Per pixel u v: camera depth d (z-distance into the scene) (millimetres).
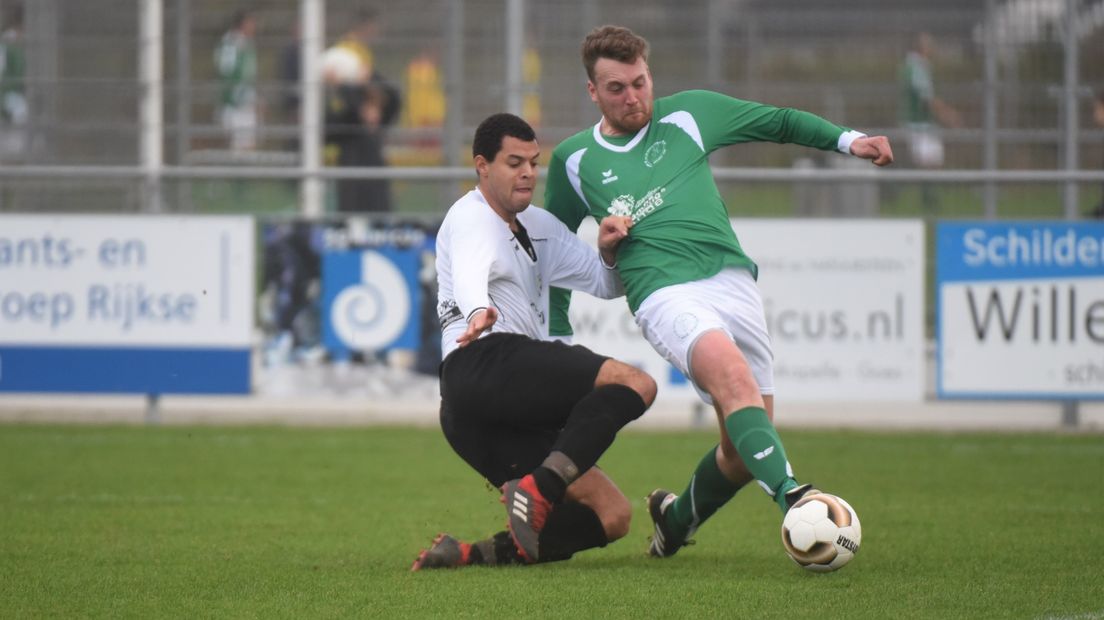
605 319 35375
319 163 46625
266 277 36219
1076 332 34969
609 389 17828
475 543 19297
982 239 35000
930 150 50125
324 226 36156
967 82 51125
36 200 40000
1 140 49188
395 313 36250
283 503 25516
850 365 35219
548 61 50594
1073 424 36938
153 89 45438
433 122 50625
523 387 18031
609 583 17750
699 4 51812
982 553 20203
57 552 20391
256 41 50094
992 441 34750
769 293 35219
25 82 45281
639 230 19016
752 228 35125
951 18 51219
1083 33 47531
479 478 28672
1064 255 34906
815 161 51594
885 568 18953
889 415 40625
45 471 29453
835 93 51750
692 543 20375
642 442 34625
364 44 50375
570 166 19703
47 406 41469
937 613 15828
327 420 38750
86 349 36219
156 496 26266
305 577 18297
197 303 36188
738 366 17812
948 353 35125
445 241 19203
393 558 20016
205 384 36281
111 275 36188
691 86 52031
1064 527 22766
